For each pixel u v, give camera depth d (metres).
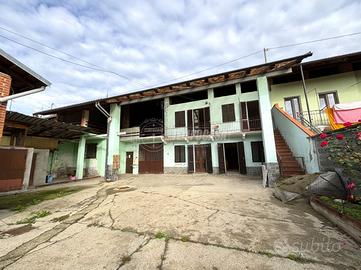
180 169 13.04
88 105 13.13
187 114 13.28
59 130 10.97
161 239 3.03
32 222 4.04
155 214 4.29
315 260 2.30
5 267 2.36
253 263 2.28
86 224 3.85
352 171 3.89
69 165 14.48
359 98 9.80
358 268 2.12
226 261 2.35
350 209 3.24
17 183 8.07
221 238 2.99
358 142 3.75
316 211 4.10
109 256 2.55
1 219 4.28
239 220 3.74
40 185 9.73
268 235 3.02
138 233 3.31
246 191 6.54
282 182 5.81
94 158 14.46
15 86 6.14
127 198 6.01
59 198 6.50
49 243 3.00
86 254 2.62
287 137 9.02
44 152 10.27
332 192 4.15
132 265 2.32
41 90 5.42
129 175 13.34
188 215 4.14
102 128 16.33
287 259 2.34
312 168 6.40
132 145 14.93
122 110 15.62
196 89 10.57
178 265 2.30
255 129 11.20
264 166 7.82
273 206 4.62
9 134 9.95
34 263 2.43
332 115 7.84
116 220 4.01
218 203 5.02
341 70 10.27
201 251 2.61
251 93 11.68
